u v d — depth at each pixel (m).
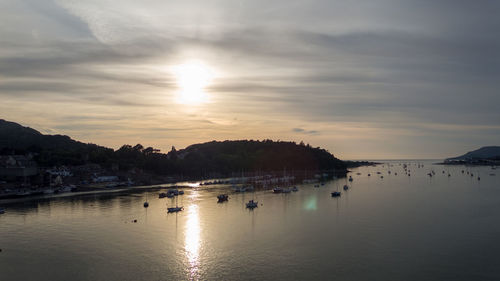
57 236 161.12
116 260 129.25
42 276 115.81
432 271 115.12
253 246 143.50
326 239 151.50
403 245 141.50
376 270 116.69
